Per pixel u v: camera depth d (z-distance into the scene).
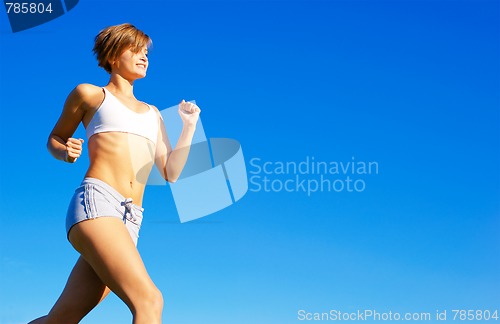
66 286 3.54
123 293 3.18
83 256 3.34
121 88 3.64
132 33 3.63
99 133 3.47
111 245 3.21
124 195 3.44
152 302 3.16
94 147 3.47
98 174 3.41
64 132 3.62
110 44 3.60
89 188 3.35
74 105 3.53
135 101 3.66
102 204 3.31
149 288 3.17
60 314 3.51
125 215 3.40
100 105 3.51
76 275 3.53
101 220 3.26
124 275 3.17
